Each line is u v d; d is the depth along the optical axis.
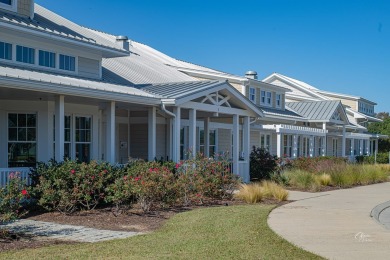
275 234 9.84
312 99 45.38
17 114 15.52
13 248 8.45
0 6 15.48
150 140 17.41
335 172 23.08
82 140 17.00
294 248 8.61
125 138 23.17
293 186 21.09
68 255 7.89
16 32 15.31
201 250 8.32
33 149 15.53
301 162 25.64
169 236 9.55
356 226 10.95
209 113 20.75
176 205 14.35
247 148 21.88
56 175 12.49
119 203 13.28
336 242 9.17
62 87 13.30
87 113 17.06
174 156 17.48
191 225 10.73
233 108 20.69
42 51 16.39
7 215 9.52
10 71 13.14
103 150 20.08
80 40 16.98
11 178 10.54
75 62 17.48
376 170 26.06
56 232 10.08
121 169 14.28
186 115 22.00
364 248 8.68
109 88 15.57
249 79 30.55
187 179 14.85
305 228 10.62
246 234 9.72
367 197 17.62
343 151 38.78
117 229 10.55
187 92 17.53
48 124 15.54
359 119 49.62
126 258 7.71
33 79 12.52
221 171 16.36
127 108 19.84
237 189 18.53
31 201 12.70
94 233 10.03
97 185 12.81
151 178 13.20
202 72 29.48
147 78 23.00
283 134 31.05
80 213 12.45
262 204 15.04
